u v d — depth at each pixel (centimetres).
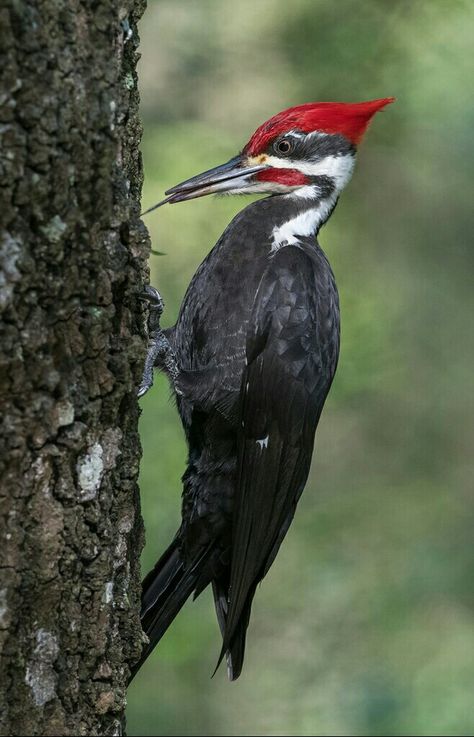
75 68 572
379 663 1667
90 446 596
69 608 595
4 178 545
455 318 1823
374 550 1778
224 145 1608
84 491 595
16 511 571
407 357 1812
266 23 1598
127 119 631
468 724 1551
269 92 1642
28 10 550
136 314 638
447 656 1653
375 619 1709
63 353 579
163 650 1522
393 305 1797
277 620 1742
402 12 1481
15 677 577
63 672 594
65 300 577
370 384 1658
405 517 1798
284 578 1773
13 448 565
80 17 577
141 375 632
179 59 1639
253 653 1717
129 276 611
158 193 1540
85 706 605
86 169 578
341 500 1823
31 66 550
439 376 1833
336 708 1622
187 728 1566
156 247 1525
